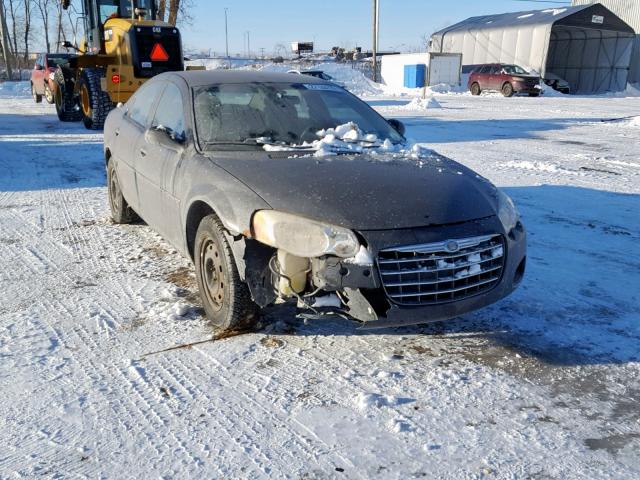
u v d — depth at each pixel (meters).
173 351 3.35
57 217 6.22
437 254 3.02
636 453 2.48
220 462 2.43
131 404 2.84
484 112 18.92
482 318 3.76
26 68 55.59
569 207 6.50
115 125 5.65
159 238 5.48
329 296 3.04
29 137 12.44
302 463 2.42
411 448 2.51
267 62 49.75
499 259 3.25
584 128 14.06
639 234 5.55
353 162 3.62
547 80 34.81
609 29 34.88
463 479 2.33
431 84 36.19
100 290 4.23
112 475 2.35
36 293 4.18
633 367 3.17
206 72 4.86
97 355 3.30
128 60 13.24
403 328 3.62
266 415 2.75
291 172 3.42
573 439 2.57
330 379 3.05
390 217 3.04
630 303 3.98
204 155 3.83
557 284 4.31
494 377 3.07
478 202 3.31
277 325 3.62
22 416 2.73
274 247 3.13
